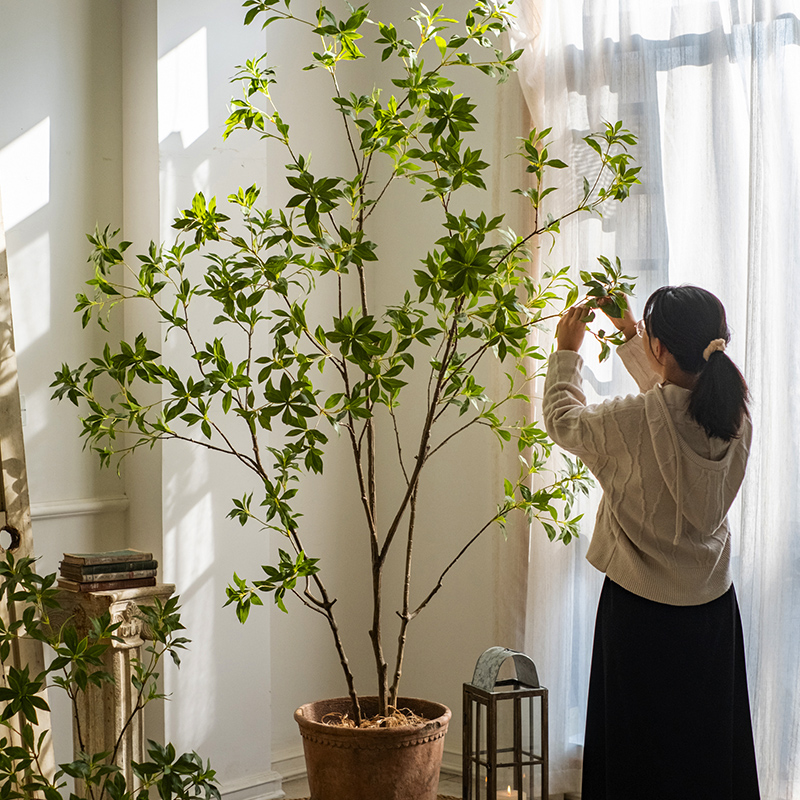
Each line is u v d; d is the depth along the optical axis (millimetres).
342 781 1984
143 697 2389
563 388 2137
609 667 2072
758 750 2582
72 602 2311
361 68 3500
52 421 2557
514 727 2188
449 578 3326
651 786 2010
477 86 3256
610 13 2883
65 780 2498
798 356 2582
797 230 2588
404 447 3445
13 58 2475
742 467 2055
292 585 1987
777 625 2576
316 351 3271
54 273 2564
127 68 2715
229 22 2834
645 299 2795
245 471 2852
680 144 2779
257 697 2861
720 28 2697
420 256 3402
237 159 2844
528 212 3006
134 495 2705
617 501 2049
